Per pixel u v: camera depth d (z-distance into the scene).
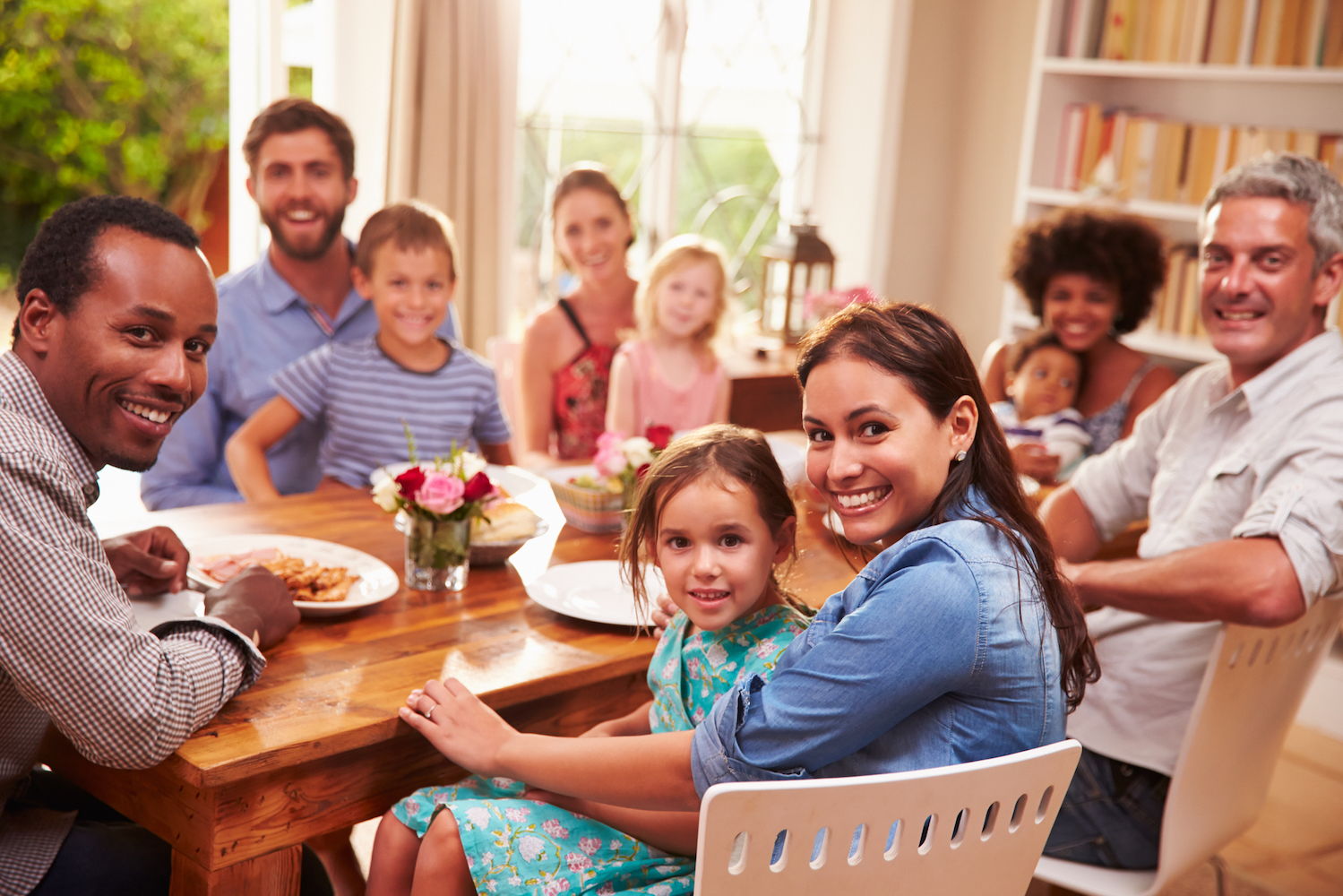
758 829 1.07
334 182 2.65
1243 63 3.92
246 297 2.69
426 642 1.63
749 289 5.14
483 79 3.86
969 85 5.02
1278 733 1.84
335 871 2.22
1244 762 1.78
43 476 1.26
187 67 8.77
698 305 2.93
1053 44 4.32
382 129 3.90
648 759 1.29
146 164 8.79
